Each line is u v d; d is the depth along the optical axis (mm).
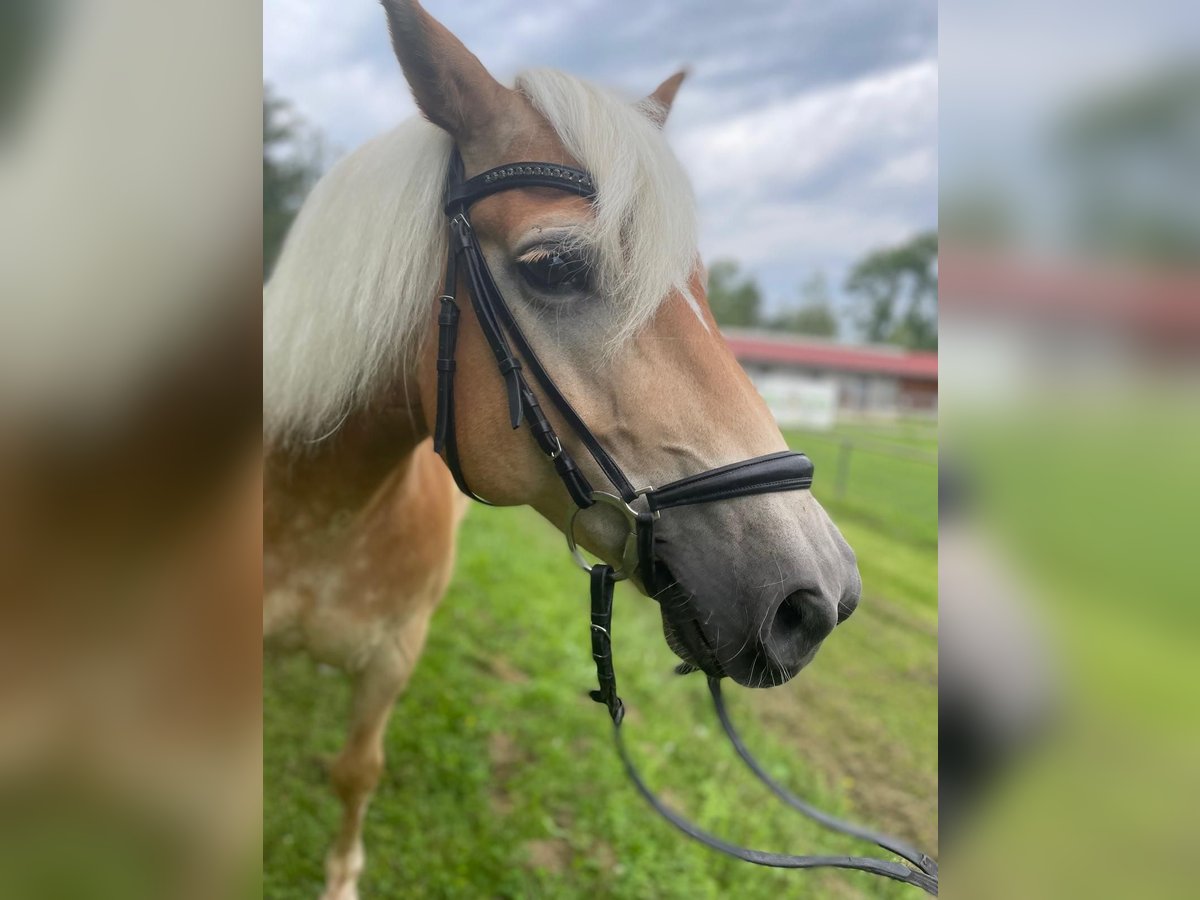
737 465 1173
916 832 2785
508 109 1293
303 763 2631
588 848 2459
